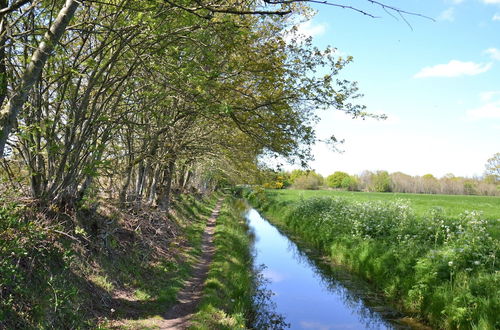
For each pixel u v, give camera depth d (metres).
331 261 16.25
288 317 10.23
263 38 10.02
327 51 9.51
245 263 14.74
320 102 9.72
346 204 24.44
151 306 8.42
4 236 5.98
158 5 6.38
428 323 9.63
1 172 8.43
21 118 7.45
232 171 18.00
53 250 7.15
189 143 15.40
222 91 9.31
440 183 91.88
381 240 14.91
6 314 5.14
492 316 7.74
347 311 10.80
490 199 56.09
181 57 8.07
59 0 6.13
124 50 8.40
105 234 9.73
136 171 17.59
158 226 14.93
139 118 12.88
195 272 12.20
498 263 9.84
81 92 9.43
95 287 7.74
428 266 10.54
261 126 10.30
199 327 7.08
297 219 25.34
